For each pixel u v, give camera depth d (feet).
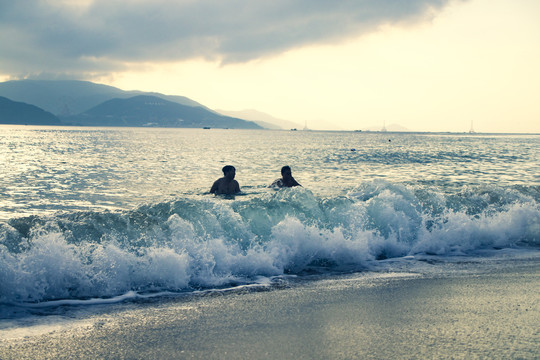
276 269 16.06
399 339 9.52
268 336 9.76
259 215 18.74
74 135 308.40
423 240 20.11
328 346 9.14
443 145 227.61
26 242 13.61
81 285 13.04
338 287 14.06
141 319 10.94
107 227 15.51
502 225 22.03
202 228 16.92
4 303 11.84
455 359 8.44
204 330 10.15
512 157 116.16
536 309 11.78
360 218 20.29
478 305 12.10
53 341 9.37
